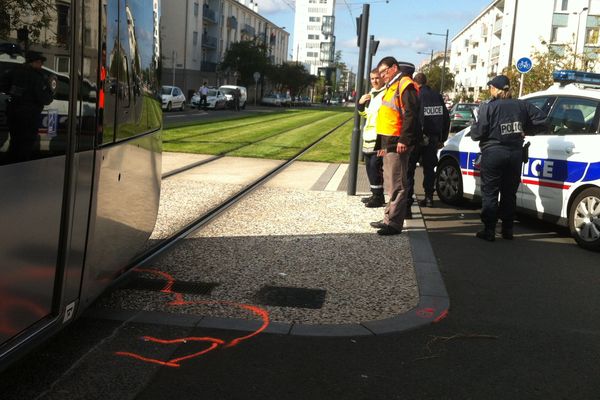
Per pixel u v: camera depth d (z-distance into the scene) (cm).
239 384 328
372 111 797
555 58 2959
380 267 550
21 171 243
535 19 5272
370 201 829
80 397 308
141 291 466
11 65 234
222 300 453
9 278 242
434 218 812
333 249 603
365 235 666
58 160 271
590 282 537
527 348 389
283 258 566
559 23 5209
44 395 309
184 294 464
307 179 1077
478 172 847
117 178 360
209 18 6956
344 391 324
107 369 340
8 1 231
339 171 1212
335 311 439
